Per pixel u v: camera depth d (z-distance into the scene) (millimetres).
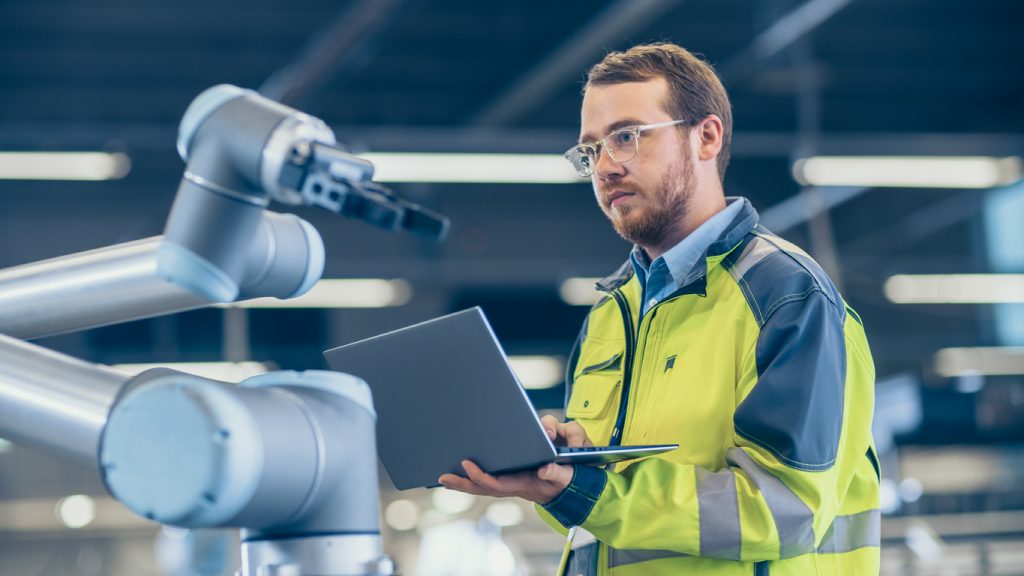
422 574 7414
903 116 9141
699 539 1484
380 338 1438
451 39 7551
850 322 1696
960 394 10367
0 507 8938
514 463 1403
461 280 10523
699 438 1619
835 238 10891
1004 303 11852
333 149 917
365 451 981
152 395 857
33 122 8102
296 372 985
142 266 1029
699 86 1800
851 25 7535
